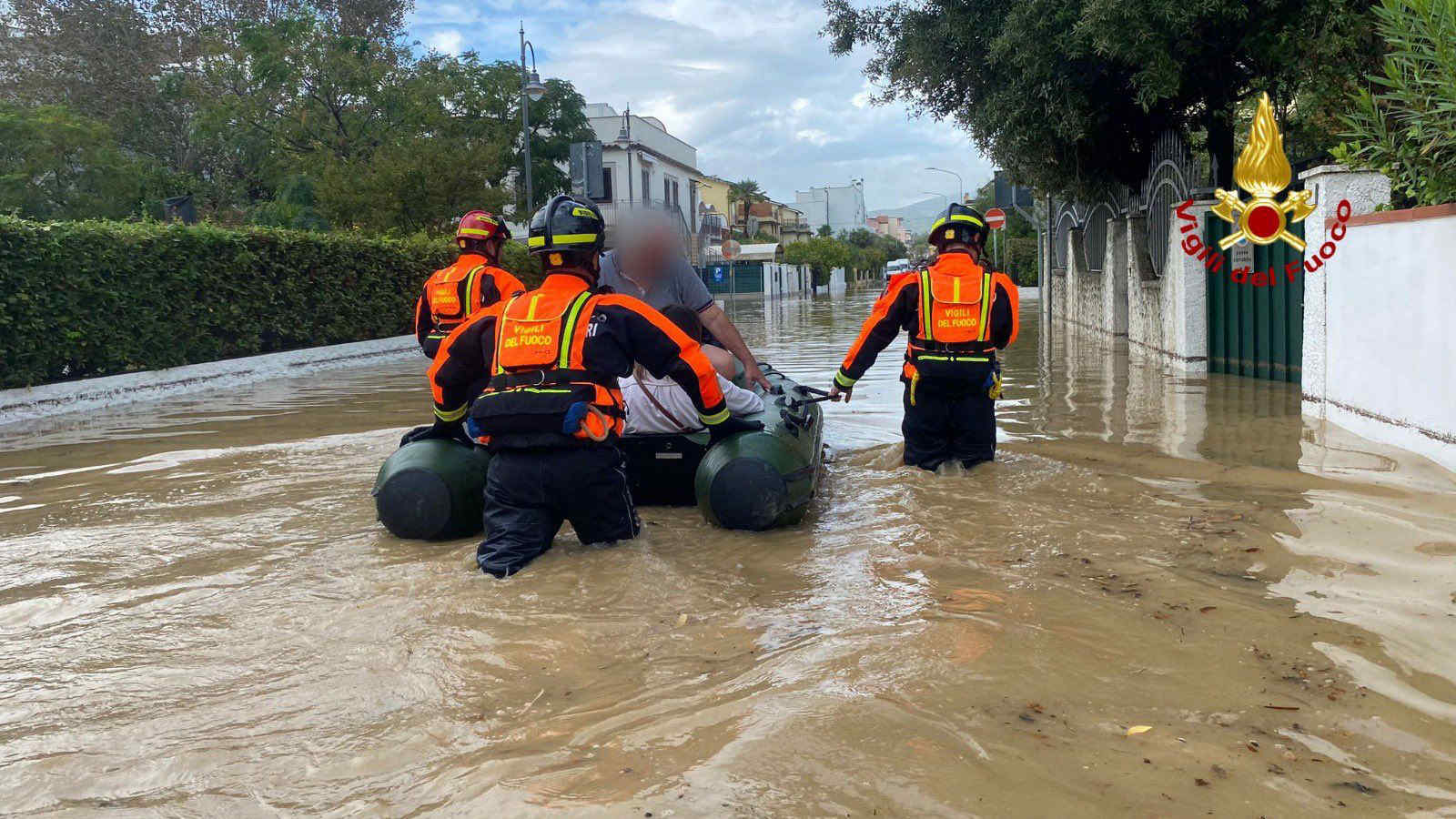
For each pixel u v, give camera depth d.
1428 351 5.47
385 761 2.37
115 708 2.71
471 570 3.86
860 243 114.25
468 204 26.78
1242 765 2.25
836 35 14.19
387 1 40.06
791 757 2.29
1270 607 3.26
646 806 2.10
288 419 9.15
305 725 2.57
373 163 26.61
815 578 3.71
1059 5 11.15
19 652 3.14
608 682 2.78
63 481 6.23
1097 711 2.53
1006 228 41.50
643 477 5.04
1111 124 14.05
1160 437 6.54
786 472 4.38
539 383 3.86
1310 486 4.95
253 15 37.59
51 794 2.26
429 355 6.16
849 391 5.71
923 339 5.46
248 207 32.44
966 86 13.66
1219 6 10.07
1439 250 5.34
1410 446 5.70
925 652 2.90
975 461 5.62
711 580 3.71
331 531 4.64
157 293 12.28
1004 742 2.37
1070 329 18.97
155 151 35.44
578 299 3.93
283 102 30.17
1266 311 9.47
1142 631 3.07
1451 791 2.14
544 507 3.95
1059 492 4.98
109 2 36.12
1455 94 5.01
